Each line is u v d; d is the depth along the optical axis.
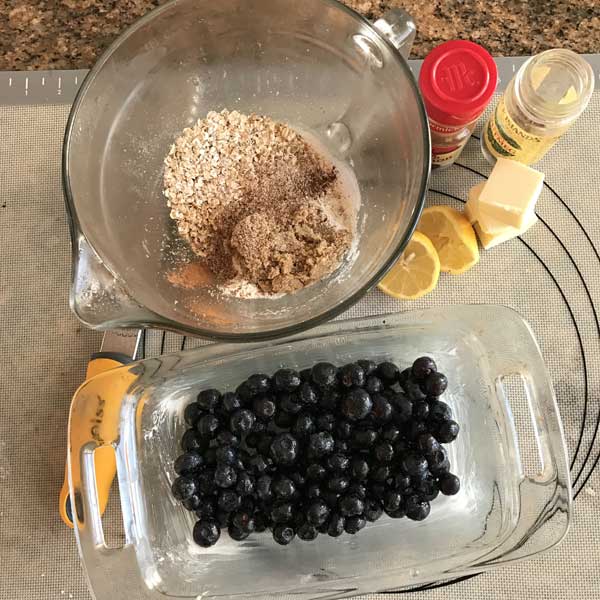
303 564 0.44
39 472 0.47
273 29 0.42
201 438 0.43
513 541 0.42
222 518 0.42
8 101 0.50
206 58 0.44
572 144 0.48
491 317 0.43
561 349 0.47
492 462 0.45
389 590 0.42
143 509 0.45
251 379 0.43
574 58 0.41
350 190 0.45
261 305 0.44
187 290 0.44
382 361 0.46
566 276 0.47
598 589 0.44
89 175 0.40
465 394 0.46
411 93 0.37
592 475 0.45
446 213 0.46
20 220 0.49
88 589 0.45
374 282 0.37
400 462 0.42
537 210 0.48
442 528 0.44
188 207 0.46
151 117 0.44
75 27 0.49
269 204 0.46
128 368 0.42
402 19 0.39
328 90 0.45
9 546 0.46
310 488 0.41
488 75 0.40
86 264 0.35
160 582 0.43
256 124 0.47
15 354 0.48
